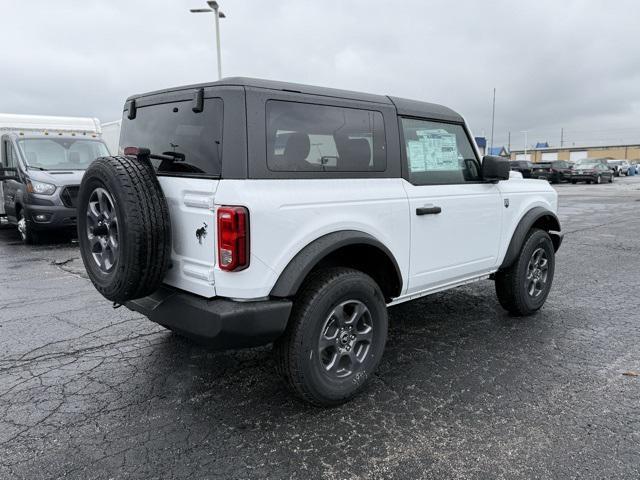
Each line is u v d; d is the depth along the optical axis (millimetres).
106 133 13906
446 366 3889
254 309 2807
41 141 10250
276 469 2625
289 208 2912
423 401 3338
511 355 4090
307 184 3049
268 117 2908
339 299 3125
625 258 8156
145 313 3277
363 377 3322
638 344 4320
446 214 3971
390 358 4047
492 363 3938
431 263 3926
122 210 2836
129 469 2623
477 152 4465
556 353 4129
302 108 3084
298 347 2980
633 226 12234
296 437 2920
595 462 2660
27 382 3629
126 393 3459
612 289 6164
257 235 2783
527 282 4922
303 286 3076
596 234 10906
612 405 3260
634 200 20125
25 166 9586
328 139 3211
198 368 3859
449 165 4152
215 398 3391
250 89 2855
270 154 2895
